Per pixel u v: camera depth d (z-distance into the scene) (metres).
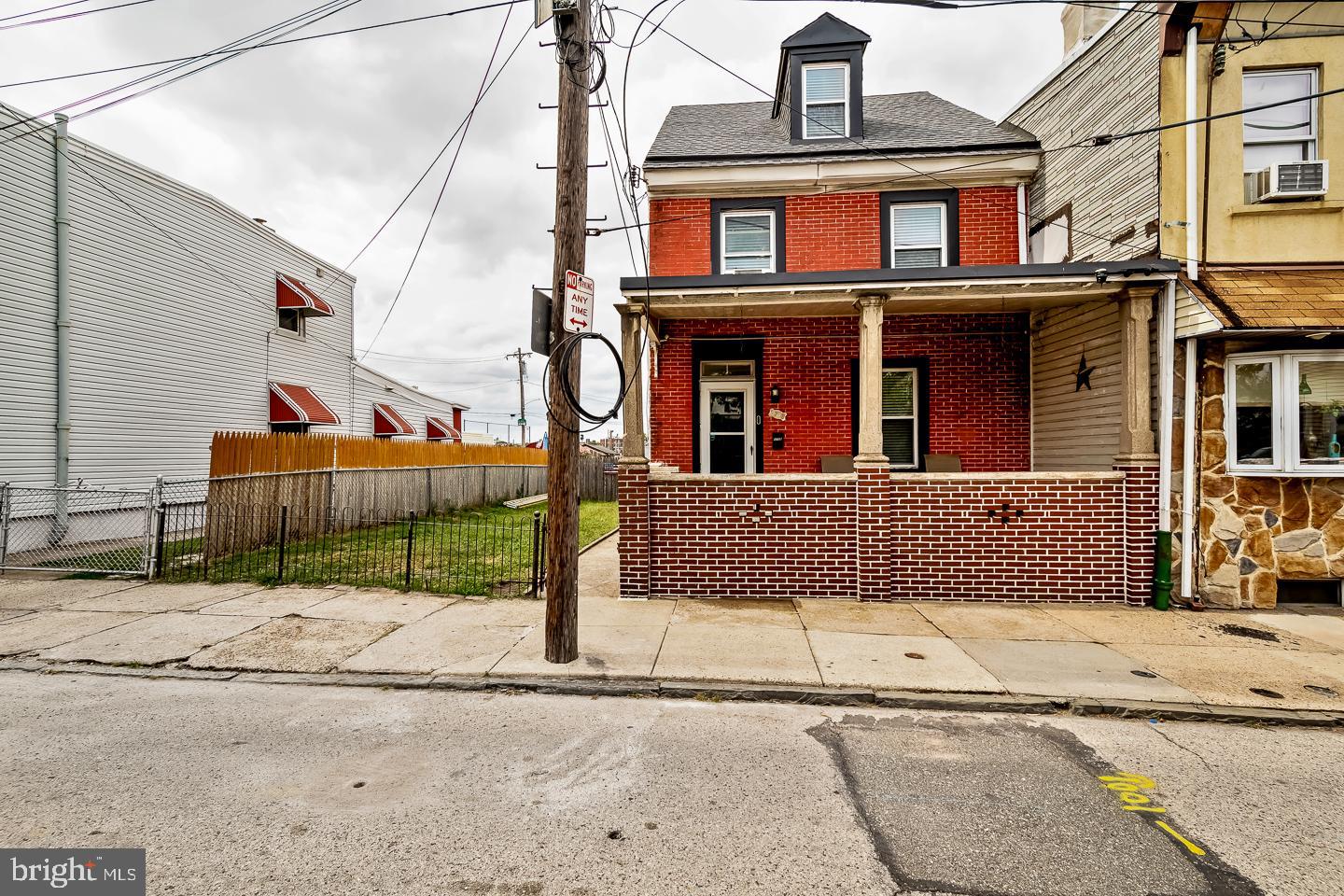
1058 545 7.19
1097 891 2.62
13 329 10.02
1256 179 7.12
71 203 10.83
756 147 9.97
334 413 17.27
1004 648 5.65
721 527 7.51
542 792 3.37
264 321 15.30
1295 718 4.33
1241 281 6.83
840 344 9.51
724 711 4.52
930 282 7.07
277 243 15.75
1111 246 7.91
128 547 10.42
